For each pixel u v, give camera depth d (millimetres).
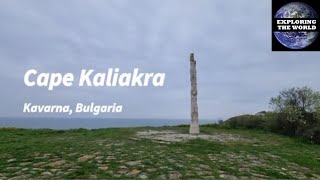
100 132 31531
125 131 31984
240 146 23625
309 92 34688
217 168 15523
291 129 32781
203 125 39594
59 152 18891
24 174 14062
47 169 14906
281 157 19938
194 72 31125
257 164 17156
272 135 32031
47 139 25906
